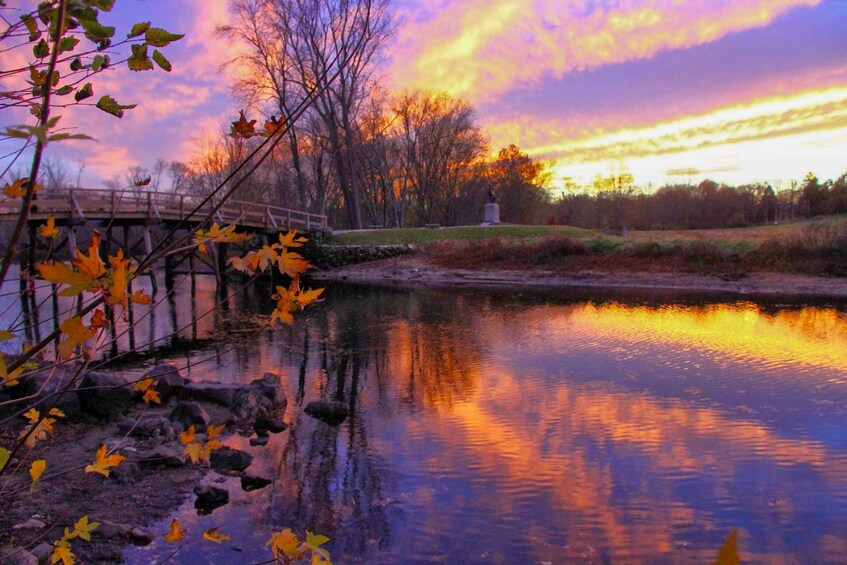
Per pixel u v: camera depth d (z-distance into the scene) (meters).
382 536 4.80
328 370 10.52
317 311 17.83
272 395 8.34
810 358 11.07
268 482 5.78
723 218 57.75
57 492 5.12
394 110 46.19
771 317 15.95
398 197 58.84
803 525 4.99
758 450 6.61
